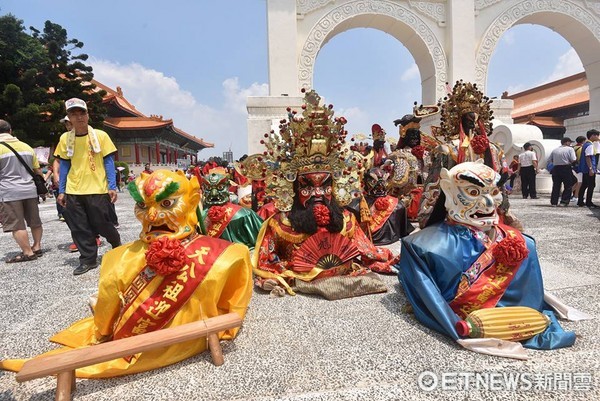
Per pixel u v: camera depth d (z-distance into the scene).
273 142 3.90
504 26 16.70
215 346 2.38
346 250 3.89
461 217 2.83
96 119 30.55
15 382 2.31
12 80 26.25
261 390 2.13
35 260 5.64
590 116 18.06
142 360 2.32
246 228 4.93
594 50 17.50
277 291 3.64
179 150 59.84
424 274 2.77
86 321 2.78
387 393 2.08
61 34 29.47
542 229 6.87
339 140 3.88
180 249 2.42
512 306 2.72
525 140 14.23
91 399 2.08
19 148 5.54
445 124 4.95
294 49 15.37
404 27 16.48
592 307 3.18
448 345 2.58
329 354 2.51
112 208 4.88
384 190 6.47
